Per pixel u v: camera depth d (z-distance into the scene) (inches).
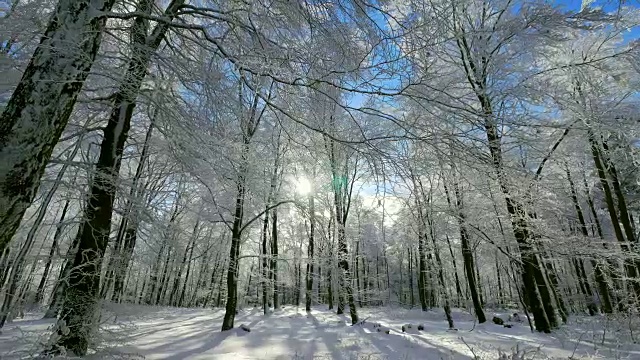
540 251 335.9
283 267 681.0
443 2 127.6
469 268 535.2
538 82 218.7
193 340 321.1
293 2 126.8
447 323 541.0
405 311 767.7
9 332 271.7
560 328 369.1
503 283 1237.7
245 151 211.5
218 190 303.7
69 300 185.3
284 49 133.8
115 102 207.5
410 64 126.4
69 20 102.9
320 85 138.3
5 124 91.8
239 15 153.5
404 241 627.2
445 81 144.3
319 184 426.0
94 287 195.2
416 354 259.8
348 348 287.3
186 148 170.9
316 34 131.6
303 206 409.7
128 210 223.3
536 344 289.6
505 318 572.1
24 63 141.6
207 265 884.0
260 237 748.0
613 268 348.8
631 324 322.3
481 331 400.5
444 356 249.8
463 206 318.0
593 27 183.8
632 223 698.8
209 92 140.8
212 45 160.1
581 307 949.8
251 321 501.0
